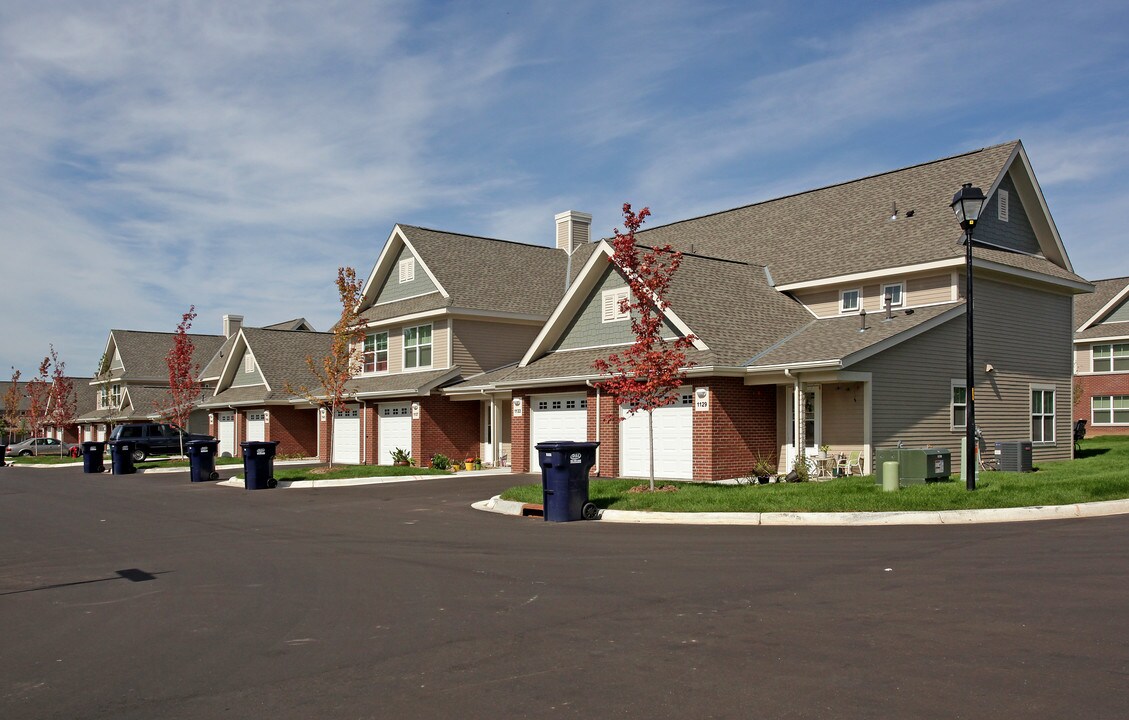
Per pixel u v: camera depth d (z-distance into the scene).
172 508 20.83
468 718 5.75
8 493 26.53
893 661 6.58
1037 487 15.76
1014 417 25.64
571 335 28.34
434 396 32.66
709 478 21.89
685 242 33.31
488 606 8.99
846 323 24.28
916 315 23.14
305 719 5.87
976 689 5.91
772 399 23.52
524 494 18.59
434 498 21.20
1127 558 10.17
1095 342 44.34
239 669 7.10
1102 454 29.50
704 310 23.86
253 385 46.81
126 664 7.39
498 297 33.75
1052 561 10.12
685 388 23.00
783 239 29.48
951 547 11.30
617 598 9.09
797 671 6.43
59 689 6.75
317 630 8.28
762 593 9.03
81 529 17.09
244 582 10.91
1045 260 27.66
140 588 10.81
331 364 31.73
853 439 21.58
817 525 13.98
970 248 16.08
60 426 68.94
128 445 36.91
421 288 34.66
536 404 28.59
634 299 25.52
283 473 29.97
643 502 16.25
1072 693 5.77
